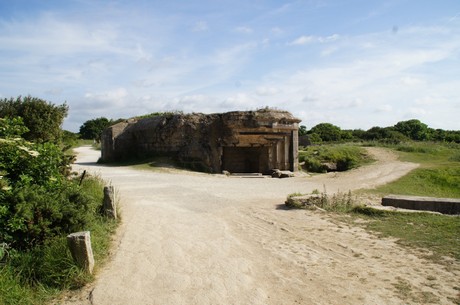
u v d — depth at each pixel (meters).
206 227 9.47
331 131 59.16
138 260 6.92
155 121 26.69
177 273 6.35
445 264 6.61
